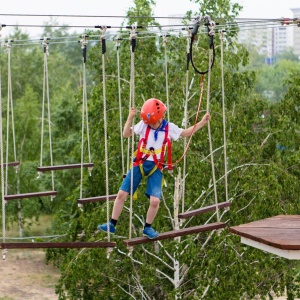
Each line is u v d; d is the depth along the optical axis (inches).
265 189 727.7
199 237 777.6
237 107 804.0
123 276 732.7
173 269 720.3
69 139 1282.0
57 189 1296.8
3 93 1817.2
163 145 328.8
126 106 789.2
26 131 1408.7
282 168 777.6
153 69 828.0
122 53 844.6
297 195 767.7
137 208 743.7
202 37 829.8
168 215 781.9
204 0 832.9
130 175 332.8
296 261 738.8
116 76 819.4
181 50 805.2
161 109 324.8
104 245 335.3
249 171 773.9
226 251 660.7
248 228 352.8
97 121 824.3
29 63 1863.9
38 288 1139.3
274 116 818.2
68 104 1320.1
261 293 727.7
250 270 658.8
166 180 765.9
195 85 792.3
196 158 733.9
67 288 732.0
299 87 818.2
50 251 816.3
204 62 778.2
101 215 721.6
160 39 810.2
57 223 959.6
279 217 382.6
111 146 778.2
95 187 805.9
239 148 746.2
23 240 1389.0
